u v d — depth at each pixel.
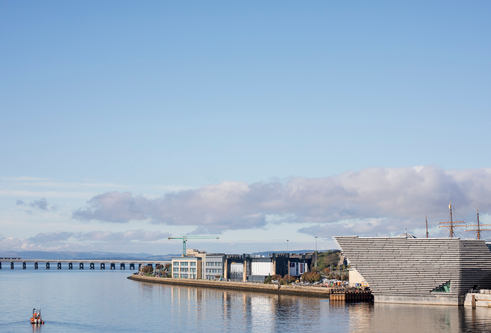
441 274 175.38
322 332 129.12
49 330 137.62
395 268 181.00
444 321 142.25
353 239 184.38
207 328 138.25
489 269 174.12
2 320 155.25
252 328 136.88
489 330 128.25
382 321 143.62
